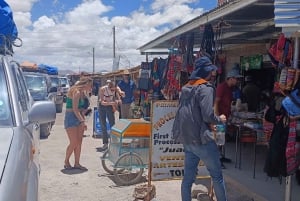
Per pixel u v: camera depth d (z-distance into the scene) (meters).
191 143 4.88
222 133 5.36
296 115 5.28
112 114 10.43
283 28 4.97
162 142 5.85
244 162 8.76
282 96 6.17
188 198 5.21
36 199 3.05
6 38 4.04
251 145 10.77
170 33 9.97
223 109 7.79
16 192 2.41
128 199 6.17
